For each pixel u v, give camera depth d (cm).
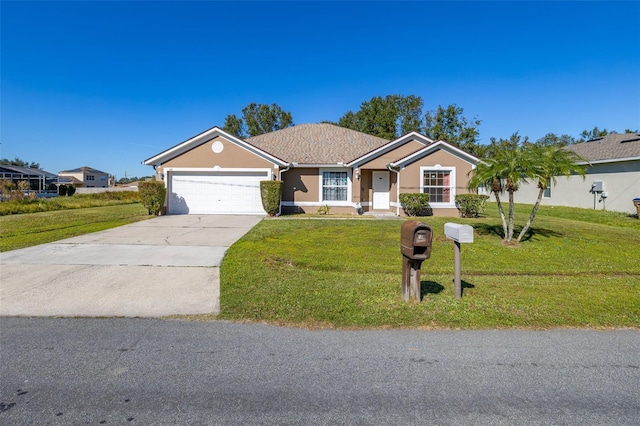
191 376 304
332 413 255
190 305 482
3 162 8144
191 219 1455
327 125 2294
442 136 3522
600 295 529
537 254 847
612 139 2272
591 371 316
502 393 282
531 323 421
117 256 771
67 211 1809
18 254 783
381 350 354
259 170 1655
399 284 577
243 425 242
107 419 247
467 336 387
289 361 331
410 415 254
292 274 642
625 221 1473
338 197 1780
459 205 1590
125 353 346
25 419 246
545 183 916
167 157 1645
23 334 389
